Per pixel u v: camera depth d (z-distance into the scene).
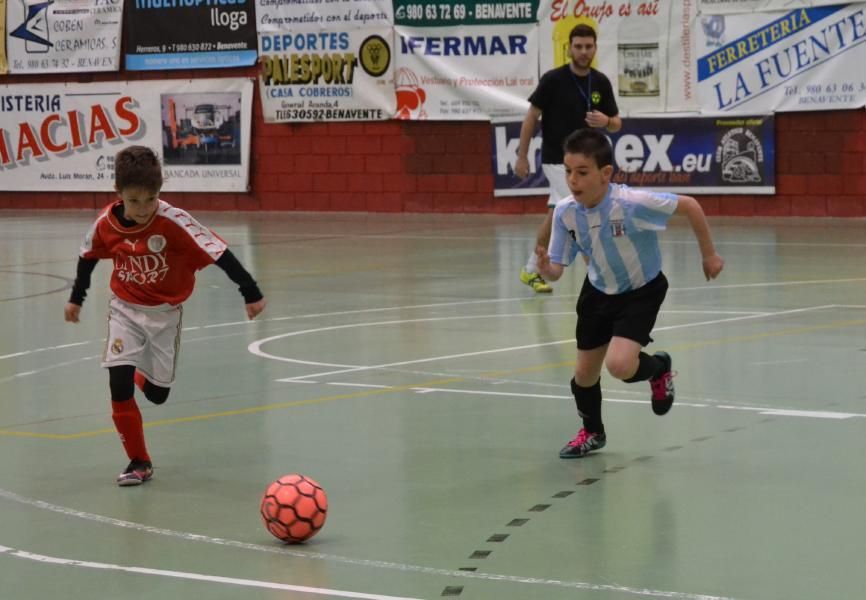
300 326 13.29
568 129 15.59
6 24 32.06
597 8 25.78
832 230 22.77
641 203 7.39
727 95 25.09
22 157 32.41
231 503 6.89
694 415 8.72
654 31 25.42
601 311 7.67
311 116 28.86
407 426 8.63
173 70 30.33
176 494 7.09
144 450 7.44
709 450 7.75
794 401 9.04
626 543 5.96
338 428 8.61
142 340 7.51
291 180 29.38
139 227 7.34
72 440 8.49
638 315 7.54
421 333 12.62
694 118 25.34
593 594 5.23
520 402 9.32
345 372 10.63
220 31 29.58
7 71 32.19
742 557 5.71
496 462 7.62
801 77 24.44
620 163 26.00
